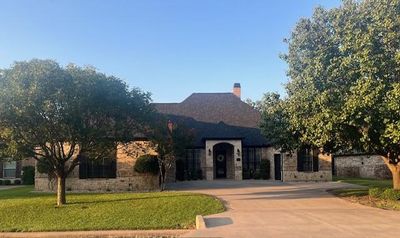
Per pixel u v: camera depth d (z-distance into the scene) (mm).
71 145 21031
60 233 15883
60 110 19016
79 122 19609
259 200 21500
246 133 40031
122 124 20938
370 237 12984
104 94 19766
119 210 19016
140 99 21312
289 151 24156
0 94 18266
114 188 27844
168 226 16312
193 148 39125
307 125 20031
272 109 23047
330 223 15258
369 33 17203
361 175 41438
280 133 22891
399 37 16922
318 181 34500
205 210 18375
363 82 17266
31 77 18594
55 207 20062
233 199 21906
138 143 25578
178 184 31891
